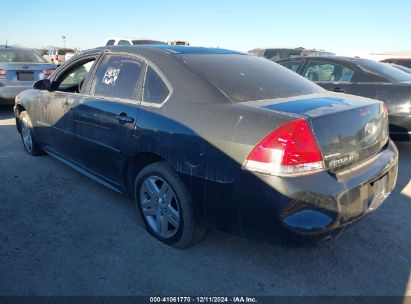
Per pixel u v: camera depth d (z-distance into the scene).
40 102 4.65
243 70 3.20
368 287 2.62
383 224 3.49
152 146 2.92
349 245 3.12
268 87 3.02
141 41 13.68
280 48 13.93
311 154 2.30
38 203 3.83
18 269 2.73
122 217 3.56
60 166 4.93
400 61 13.81
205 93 2.77
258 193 2.33
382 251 3.05
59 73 4.38
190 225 2.82
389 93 5.34
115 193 4.11
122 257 2.91
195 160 2.62
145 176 3.10
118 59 3.56
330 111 2.49
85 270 2.74
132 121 3.11
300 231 2.27
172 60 3.09
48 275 2.67
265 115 2.40
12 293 2.48
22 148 5.79
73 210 3.69
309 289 2.59
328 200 2.30
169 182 2.86
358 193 2.48
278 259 2.91
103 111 3.45
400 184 4.52
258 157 2.32
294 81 3.36
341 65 6.05
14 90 8.28
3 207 3.72
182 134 2.70
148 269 2.77
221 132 2.50
